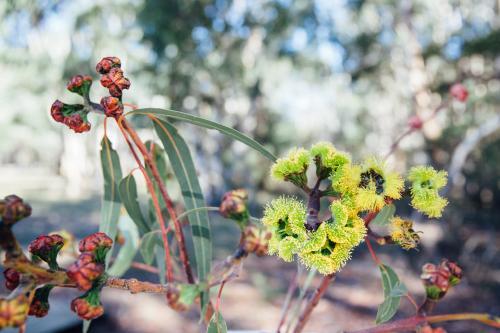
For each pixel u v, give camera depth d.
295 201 0.73
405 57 12.07
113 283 0.64
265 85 14.39
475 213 11.39
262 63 12.94
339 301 6.18
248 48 12.75
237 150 14.66
